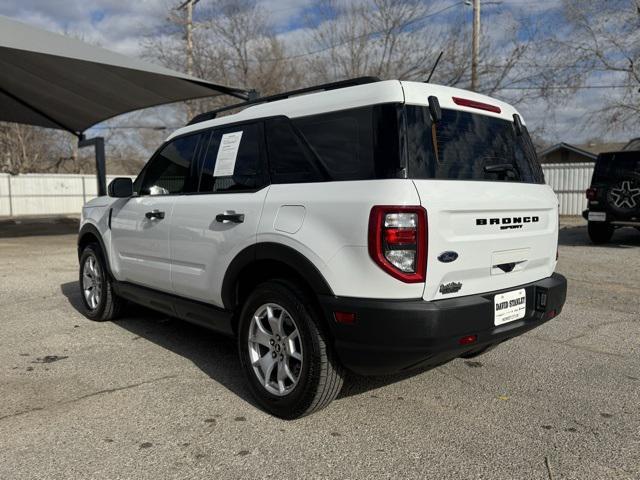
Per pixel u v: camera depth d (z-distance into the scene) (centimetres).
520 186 356
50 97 1577
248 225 350
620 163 1130
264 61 2727
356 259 292
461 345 301
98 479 269
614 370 426
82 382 396
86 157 4475
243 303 378
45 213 2956
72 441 307
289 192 334
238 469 279
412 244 284
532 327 349
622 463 286
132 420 334
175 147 457
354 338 295
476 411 349
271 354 348
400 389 385
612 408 355
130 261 492
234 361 444
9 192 2842
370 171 298
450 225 299
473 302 306
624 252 1091
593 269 891
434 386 391
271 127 364
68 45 1144
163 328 542
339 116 324
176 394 375
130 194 479
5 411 346
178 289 429
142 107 1602
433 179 300
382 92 307
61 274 870
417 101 308
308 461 287
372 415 343
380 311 285
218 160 402
